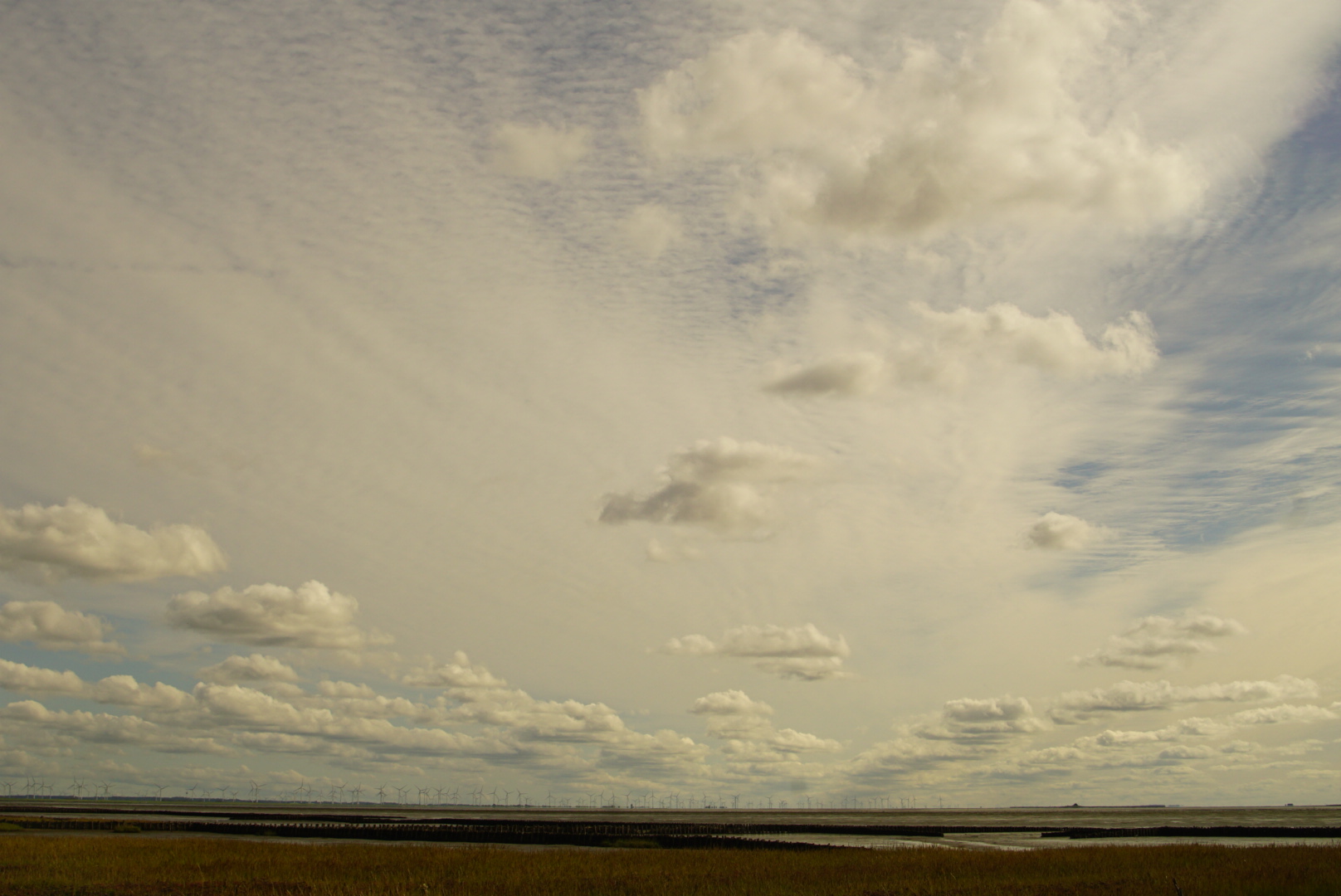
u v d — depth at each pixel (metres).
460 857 59.03
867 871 49.44
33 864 51.50
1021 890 39.44
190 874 47.97
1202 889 36.69
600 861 56.41
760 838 110.06
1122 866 49.31
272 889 42.22
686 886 41.62
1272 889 35.88
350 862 54.84
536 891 40.06
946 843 98.75
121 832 102.62
